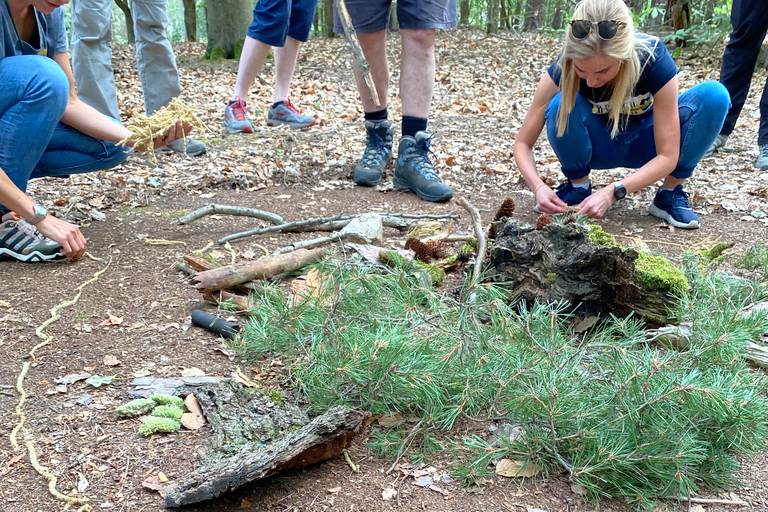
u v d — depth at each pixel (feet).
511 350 5.85
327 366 5.97
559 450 5.36
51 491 4.95
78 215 11.64
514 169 15.83
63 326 7.52
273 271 8.45
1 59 9.02
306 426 5.22
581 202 11.00
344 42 43.57
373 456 5.54
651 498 5.10
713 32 32.17
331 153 16.89
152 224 11.32
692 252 8.52
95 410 6.00
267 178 14.64
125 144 10.82
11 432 5.66
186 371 6.64
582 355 5.92
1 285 8.55
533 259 7.68
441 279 8.59
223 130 19.10
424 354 5.85
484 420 5.86
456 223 11.61
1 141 8.89
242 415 5.68
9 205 8.58
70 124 10.41
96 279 8.80
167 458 5.36
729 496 5.16
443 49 39.88
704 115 10.64
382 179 14.76
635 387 5.32
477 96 27.55
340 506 4.94
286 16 17.88
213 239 10.59
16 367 6.67
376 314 6.74
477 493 5.11
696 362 6.06
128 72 30.55
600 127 11.12
